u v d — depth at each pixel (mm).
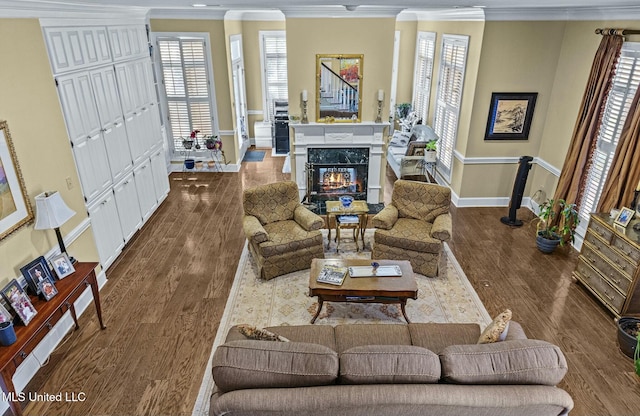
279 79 8992
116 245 4867
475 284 4488
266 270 4480
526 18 5344
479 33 5516
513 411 2113
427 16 7645
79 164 4059
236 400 2082
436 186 4844
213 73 7305
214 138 7648
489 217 6098
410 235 4523
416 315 3996
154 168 6090
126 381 3229
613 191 4344
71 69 3916
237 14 7852
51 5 3463
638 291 3641
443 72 6957
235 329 2930
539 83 5715
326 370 2215
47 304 3100
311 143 6176
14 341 2727
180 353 3510
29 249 3354
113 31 4723
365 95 5965
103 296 4246
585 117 4840
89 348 3551
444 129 7008
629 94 4332
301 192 6504
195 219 5984
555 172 5684
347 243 5320
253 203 4750
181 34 6996
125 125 5062
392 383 2213
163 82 7344
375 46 5695
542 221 5457
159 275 4625
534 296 4281
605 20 4664
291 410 2066
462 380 2209
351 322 3896
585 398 3086
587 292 4340
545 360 2252
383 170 6465
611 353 3520
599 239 4035
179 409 2998
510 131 5980
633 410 2996
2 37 3062
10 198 3105
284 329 3066
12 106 3166
